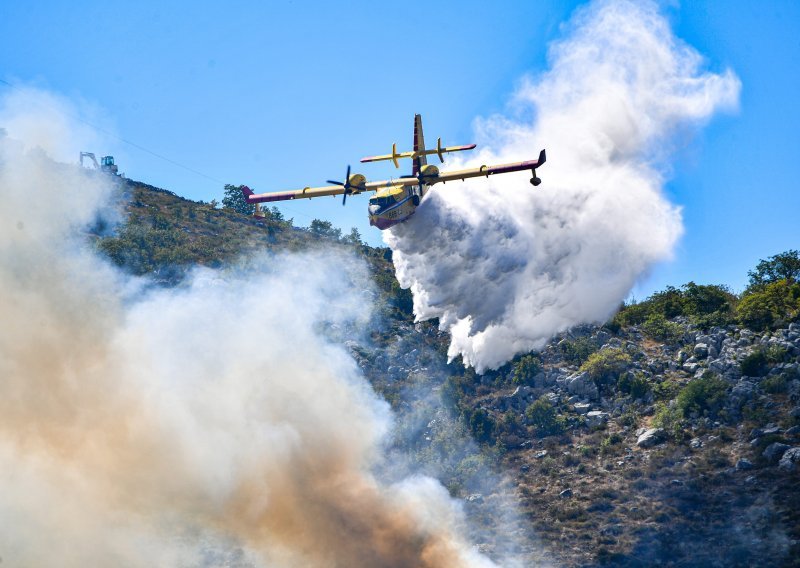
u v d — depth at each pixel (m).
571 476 48.41
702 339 59.28
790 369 51.94
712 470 45.66
